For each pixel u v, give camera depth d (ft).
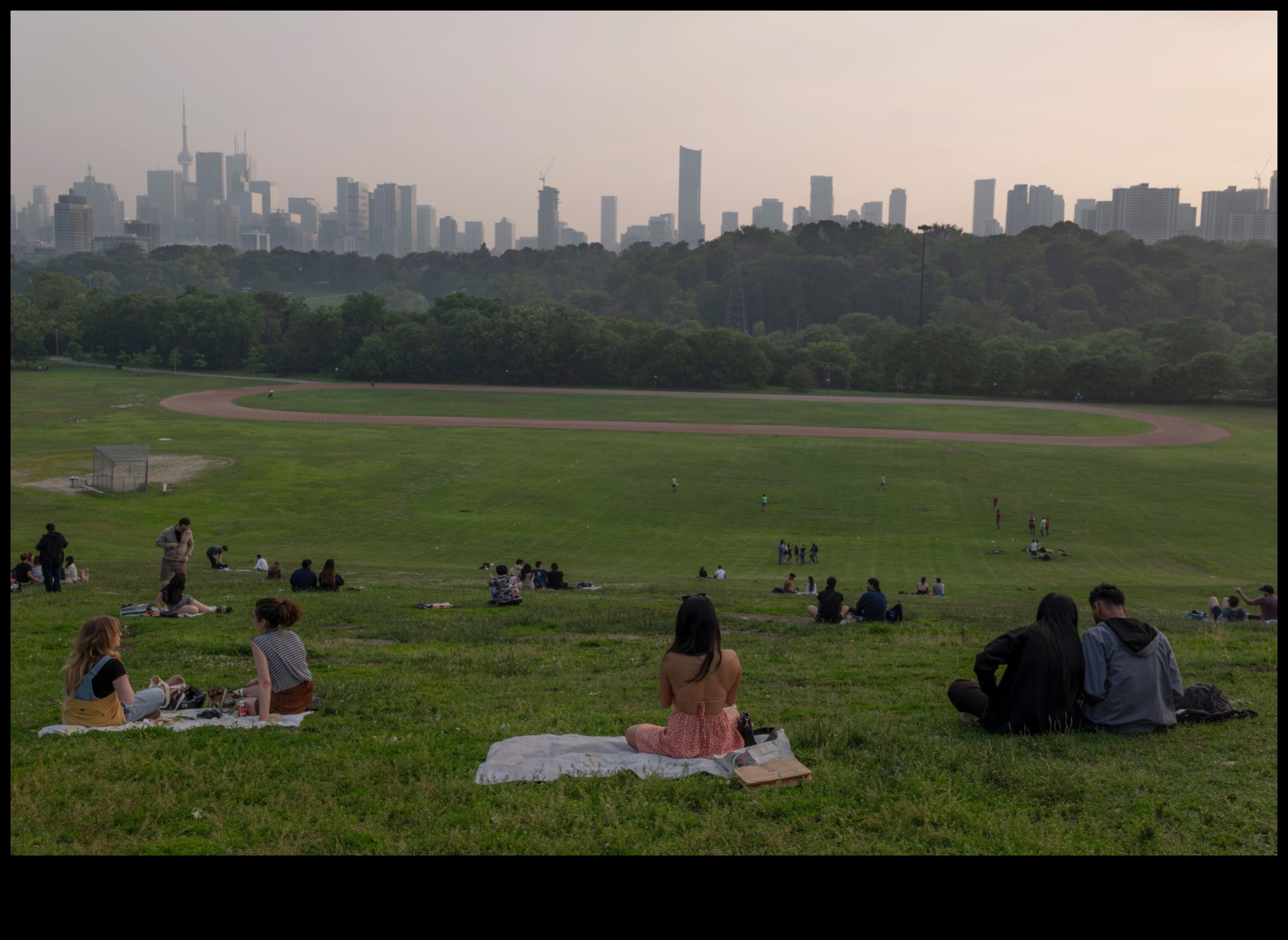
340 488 229.86
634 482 243.81
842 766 23.54
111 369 583.58
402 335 555.28
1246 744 24.98
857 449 300.40
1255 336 531.50
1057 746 24.91
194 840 18.93
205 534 181.88
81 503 204.74
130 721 29.01
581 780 22.36
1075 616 27.32
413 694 34.68
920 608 84.84
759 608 75.92
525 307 616.39
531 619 61.31
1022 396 508.12
